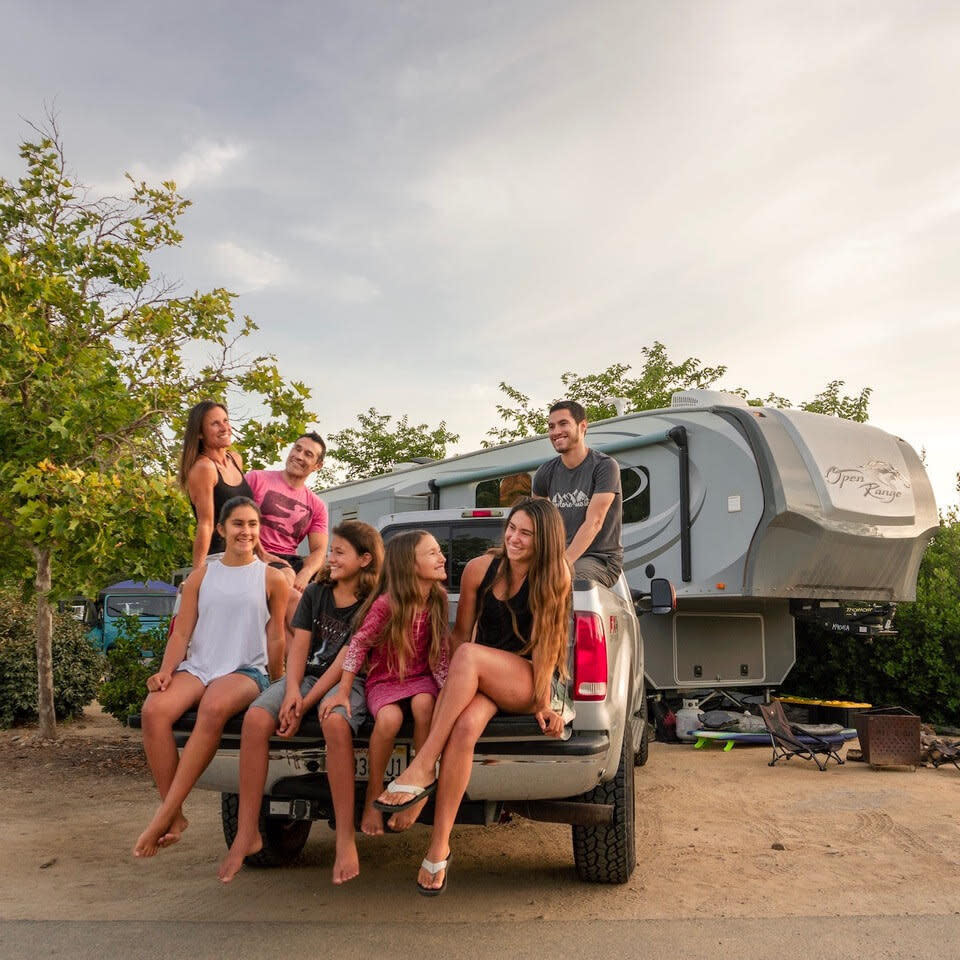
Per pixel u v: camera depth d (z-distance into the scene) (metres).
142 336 9.00
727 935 3.71
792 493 8.62
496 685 3.65
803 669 11.30
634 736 4.95
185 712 4.02
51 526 7.17
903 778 7.26
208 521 4.96
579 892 4.30
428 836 5.40
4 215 8.95
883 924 3.84
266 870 4.72
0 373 7.57
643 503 9.87
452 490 12.45
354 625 3.97
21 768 7.51
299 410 9.15
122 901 4.19
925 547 9.80
